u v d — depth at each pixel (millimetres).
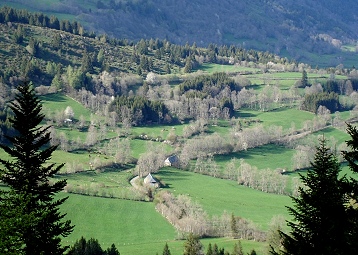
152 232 176250
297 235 41594
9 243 38938
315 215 41531
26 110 56781
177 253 152875
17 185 53719
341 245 39562
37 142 57281
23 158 55656
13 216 41062
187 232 173250
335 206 40531
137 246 161750
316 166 43312
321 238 40219
